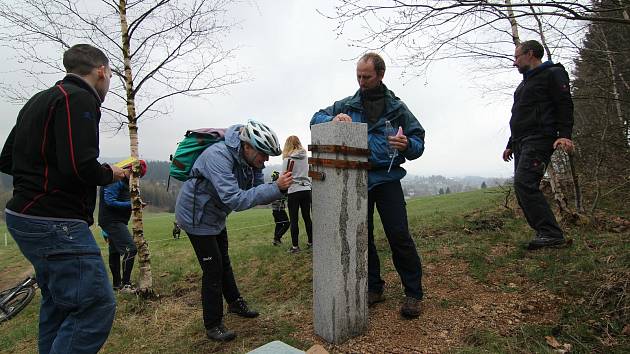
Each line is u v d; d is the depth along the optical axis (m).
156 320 3.87
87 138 2.22
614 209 5.12
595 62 5.44
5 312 4.93
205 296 3.23
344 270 2.89
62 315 2.61
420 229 5.87
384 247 5.17
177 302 4.42
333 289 2.88
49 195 2.22
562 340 2.65
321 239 2.97
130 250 5.25
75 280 2.27
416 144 3.07
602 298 2.96
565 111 3.74
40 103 2.24
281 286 4.43
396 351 2.77
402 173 3.23
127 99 4.56
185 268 6.06
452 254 4.39
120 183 5.14
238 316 3.67
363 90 3.28
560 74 3.77
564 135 3.73
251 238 8.57
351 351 2.81
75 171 2.17
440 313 3.21
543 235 4.04
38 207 2.21
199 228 3.12
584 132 5.87
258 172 3.44
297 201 5.88
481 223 5.48
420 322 3.12
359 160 2.91
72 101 2.22
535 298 3.22
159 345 3.36
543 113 3.90
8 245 12.55
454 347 2.75
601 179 5.84
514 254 4.09
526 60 4.03
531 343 2.66
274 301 4.04
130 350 3.34
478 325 2.98
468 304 3.30
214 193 3.09
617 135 5.48
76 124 2.19
